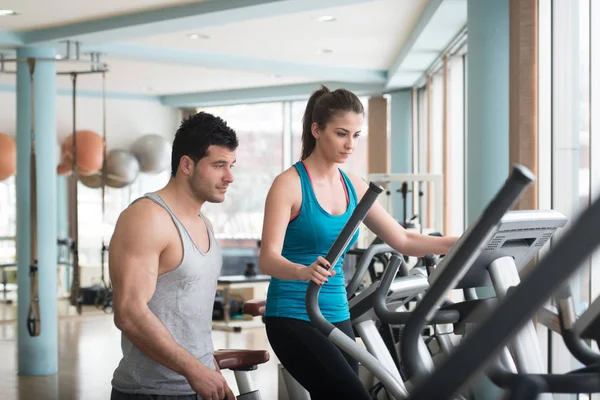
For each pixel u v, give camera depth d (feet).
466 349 2.86
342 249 6.41
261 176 39.01
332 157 7.69
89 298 34.30
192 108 39.60
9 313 33.35
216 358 8.14
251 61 28.19
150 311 6.48
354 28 23.36
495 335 2.83
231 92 36.99
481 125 15.75
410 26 23.06
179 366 6.44
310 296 6.63
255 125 39.01
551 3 13.80
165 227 6.64
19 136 21.67
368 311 8.17
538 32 13.98
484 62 15.71
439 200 21.09
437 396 2.88
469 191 16.05
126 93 37.99
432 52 24.64
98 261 37.17
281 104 38.37
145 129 38.75
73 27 20.89
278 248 7.39
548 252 2.78
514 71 13.99
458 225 25.07
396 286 8.05
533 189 13.74
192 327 6.84
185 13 19.07
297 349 7.57
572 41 12.85
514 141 13.97
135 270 6.49
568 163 13.07
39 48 22.00
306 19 22.08
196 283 6.83
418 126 32.50
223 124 6.89
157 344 6.40
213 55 27.27
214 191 6.88
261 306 10.31
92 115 37.27
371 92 33.60
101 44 23.71
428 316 4.24
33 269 20.74
